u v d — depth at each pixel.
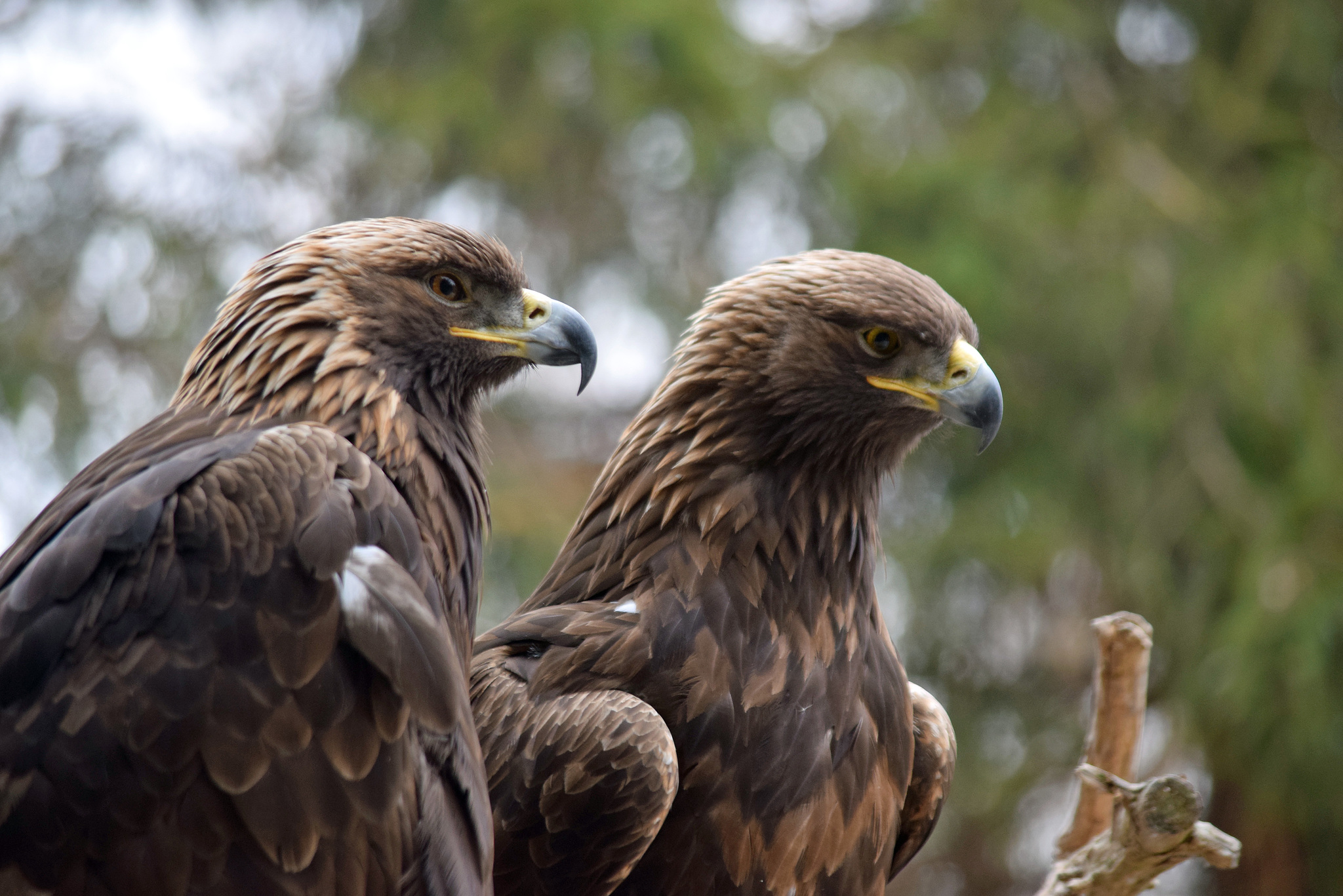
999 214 15.56
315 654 4.46
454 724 4.70
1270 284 15.20
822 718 5.84
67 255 16.72
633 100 16.80
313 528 4.52
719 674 5.71
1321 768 13.71
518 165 17.19
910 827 6.51
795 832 5.69
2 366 15.98
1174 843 5.64
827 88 17.25
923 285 6.21
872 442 6.21
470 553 5.42
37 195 16.83
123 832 4.28
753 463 6.09
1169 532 14.73
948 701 16.17
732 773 5.63
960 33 17.48
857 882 5.92
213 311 16.75
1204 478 14.72
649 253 17.70
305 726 4.44
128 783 4.28
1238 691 13.76
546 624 5.93
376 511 4.77
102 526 4.46
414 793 4.67
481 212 17.62
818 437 6.10
